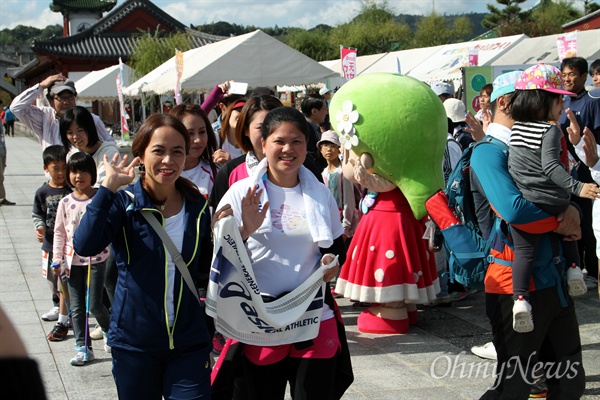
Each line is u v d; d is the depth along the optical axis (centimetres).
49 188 599
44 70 5209
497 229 369
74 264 525
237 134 428
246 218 334
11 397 105
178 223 329
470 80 938
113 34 4422
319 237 342
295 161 343
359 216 682
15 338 110
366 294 577
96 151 586
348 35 4900
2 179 1343
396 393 464
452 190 385
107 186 312
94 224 307
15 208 1311
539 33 4228
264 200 347
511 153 359
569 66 674
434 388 472
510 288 366
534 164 352
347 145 552
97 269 520
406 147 534
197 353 325
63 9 5947
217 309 337
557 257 365
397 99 533
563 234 364
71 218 523
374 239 578
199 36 4191
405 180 544
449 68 1631
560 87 356
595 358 517
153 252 319
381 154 540
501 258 370
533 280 363
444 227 387
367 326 598
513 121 369
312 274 340
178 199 334
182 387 318
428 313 653
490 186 359
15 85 7338
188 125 495
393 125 530
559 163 346
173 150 322
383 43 4950
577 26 2895
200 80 1315
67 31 6066
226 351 349
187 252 325
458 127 712
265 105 417
